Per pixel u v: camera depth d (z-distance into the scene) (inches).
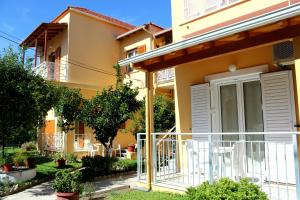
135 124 590.6
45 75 649.6
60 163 503.8
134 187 312.0
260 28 223.5
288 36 218.1
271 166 271.3
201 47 265.6
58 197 261.3
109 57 735.1
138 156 316.2
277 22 211.3
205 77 331.3
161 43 690.2
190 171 309.1
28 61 389.1
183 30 368.5
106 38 735.7
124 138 691.4
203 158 284.2
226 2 329.1
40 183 391.2
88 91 681.6
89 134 656.4
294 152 200.2
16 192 341.4
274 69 275.1
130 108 494.0
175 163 331.0
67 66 657.0
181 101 356.8
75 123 640.4
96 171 420.5
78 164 528.1
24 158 420.2
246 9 307.6
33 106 373.4
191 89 342.0
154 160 298.0
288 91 263.4
